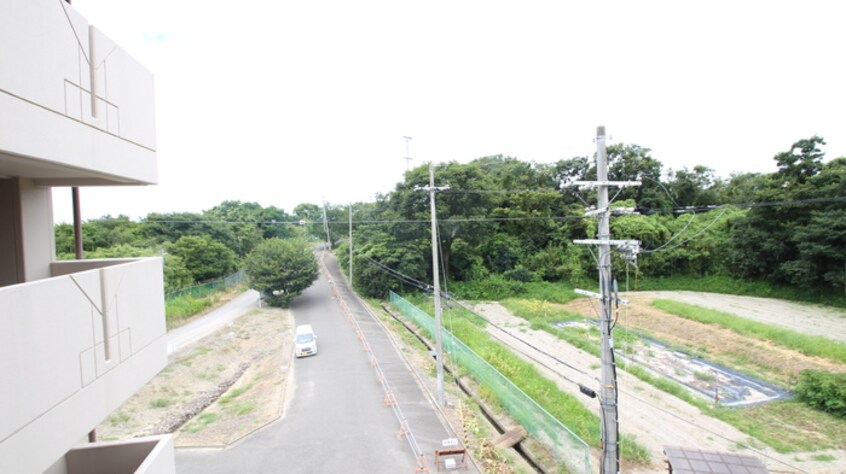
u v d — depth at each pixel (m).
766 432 16.52
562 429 12.85
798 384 19.42
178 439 15.19
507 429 15.62
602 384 9.96
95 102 5.93
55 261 7.66
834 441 15.80
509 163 57.25
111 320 6.07
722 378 22.23
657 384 20.80
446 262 41.19
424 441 14.55
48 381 4.80
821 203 33.81
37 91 4.83
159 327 7.59
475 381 20.03
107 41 6.23
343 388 19.19
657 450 15.17
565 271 44.03
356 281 41.69
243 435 15.18
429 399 17.97
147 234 41.19
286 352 24.81
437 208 37.25
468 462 13.28
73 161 5.46
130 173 6.85
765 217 37.31
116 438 15.77
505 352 23.33
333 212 74.69
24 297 4.47
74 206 8.55
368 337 27.14
